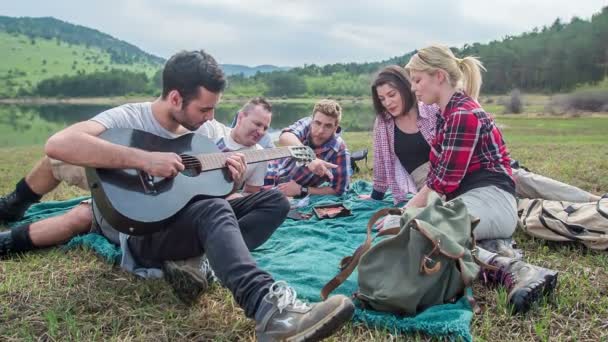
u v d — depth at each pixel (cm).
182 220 288
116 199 287
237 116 474
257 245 346
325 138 543
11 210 425
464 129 348
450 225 296
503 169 359
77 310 289
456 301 293
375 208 504
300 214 479
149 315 284
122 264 333
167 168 297
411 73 381
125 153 290
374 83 477
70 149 282
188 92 319
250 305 247
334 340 261
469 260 290
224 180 341
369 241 307
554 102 4456
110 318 279
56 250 373
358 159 746
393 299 272
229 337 265
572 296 302
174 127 343
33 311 288
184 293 290
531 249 390
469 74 383
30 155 1271
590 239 371
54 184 418
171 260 307
